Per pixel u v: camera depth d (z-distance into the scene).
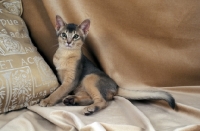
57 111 0.83
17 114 0.85
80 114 0.86
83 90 0.99
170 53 1.03
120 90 0.99
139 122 0.81
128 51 1.04
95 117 0.85
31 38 1.06
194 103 0.94
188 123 0.84
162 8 1.00
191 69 1.03
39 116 0.86
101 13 1.02
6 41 0.88
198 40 1.01
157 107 0.94
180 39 1.02
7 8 0.98
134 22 1.02
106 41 1.04
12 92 0.83
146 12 1.00
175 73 1.04
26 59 0.89
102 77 0.98
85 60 1.02
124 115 0.86
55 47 1.07
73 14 1.02
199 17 0.99
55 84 0.94
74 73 0.97
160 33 1.02
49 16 1.02
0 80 0.82
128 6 1.01
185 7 0.99
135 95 0.95
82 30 0.99
